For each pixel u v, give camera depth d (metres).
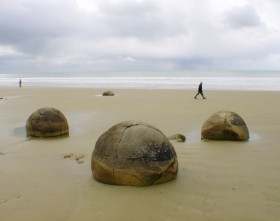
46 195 4.79
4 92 28.69
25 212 4.22
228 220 3.94
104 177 5.07
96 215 4.10
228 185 5.06
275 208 4.25
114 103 17.94
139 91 28.41
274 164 6.16
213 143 7.93
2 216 4.11
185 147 7.52
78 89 32.41
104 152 5.08
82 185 5.12
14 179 5.54
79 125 10.99
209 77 63.75
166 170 5.03
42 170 6.03
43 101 19.58
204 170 5.81
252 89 30.94
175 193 4.70
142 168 4.86
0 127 10.68
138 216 4.04
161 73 97.88
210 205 4.35
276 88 32.12
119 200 4.48
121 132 5.09
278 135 8.84
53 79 66.69
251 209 4.23
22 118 12.56
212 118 8.39
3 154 7.25
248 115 12.87
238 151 7.13
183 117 12.45
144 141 4.97
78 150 7.56
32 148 7.79
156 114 13.35
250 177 5.44
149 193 4.68
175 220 3.94
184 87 35.28
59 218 4.05
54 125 9.06
